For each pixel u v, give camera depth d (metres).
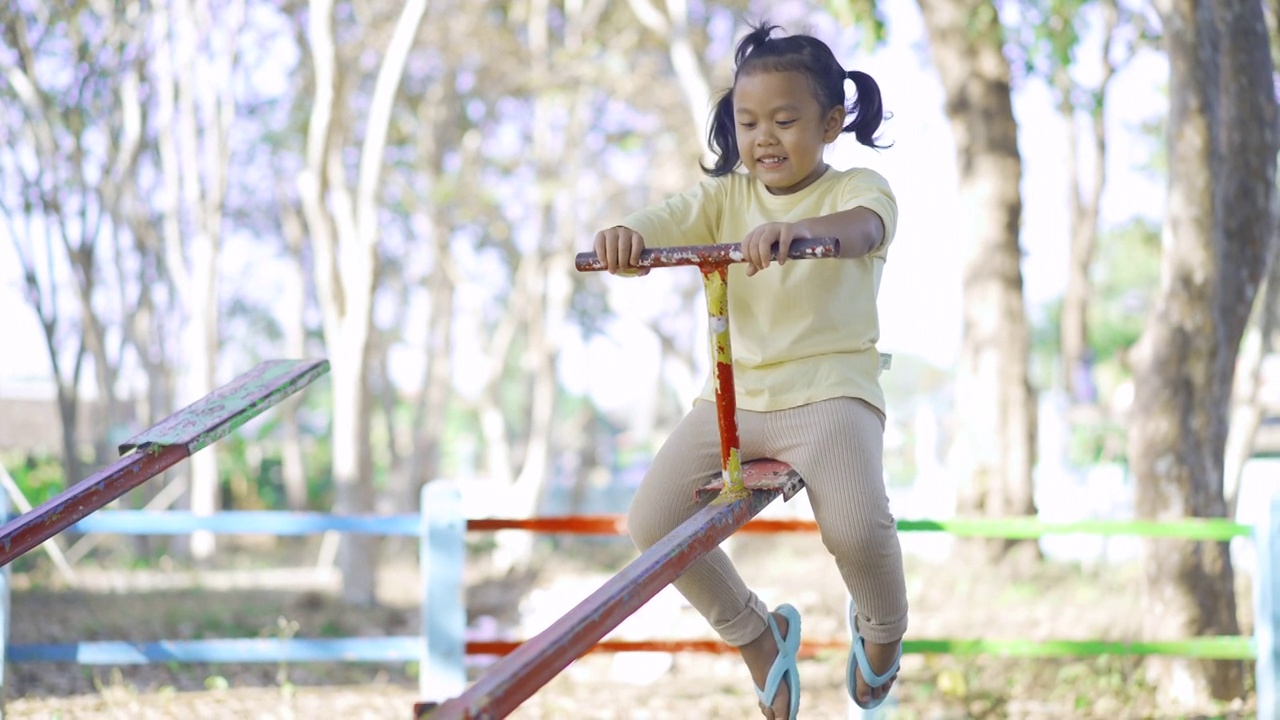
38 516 3.22
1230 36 6.71
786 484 3.05
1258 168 6.80
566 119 20.45
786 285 3.20
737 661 8.31
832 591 11.20
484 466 42.53
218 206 16.92
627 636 8.18
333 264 12.80
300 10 18.14
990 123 11.76
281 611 11.16
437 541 6.05
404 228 26.03
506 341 23.30
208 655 6.43
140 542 18.00
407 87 21.17
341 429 12.21
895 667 3.50
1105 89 15.39
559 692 7.40
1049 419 17.19
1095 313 36.75
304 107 20.12
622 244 2.89
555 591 11.48
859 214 2.90
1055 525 5.75
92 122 17.97
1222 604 6.71
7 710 6.60
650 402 46.00
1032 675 7.18
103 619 10.41
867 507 3.10
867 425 3.17
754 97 3.16
